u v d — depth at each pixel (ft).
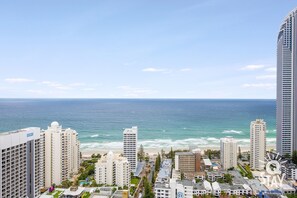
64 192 613.11
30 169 463.01
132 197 630.33
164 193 582.76
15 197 412.77
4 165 388.78
